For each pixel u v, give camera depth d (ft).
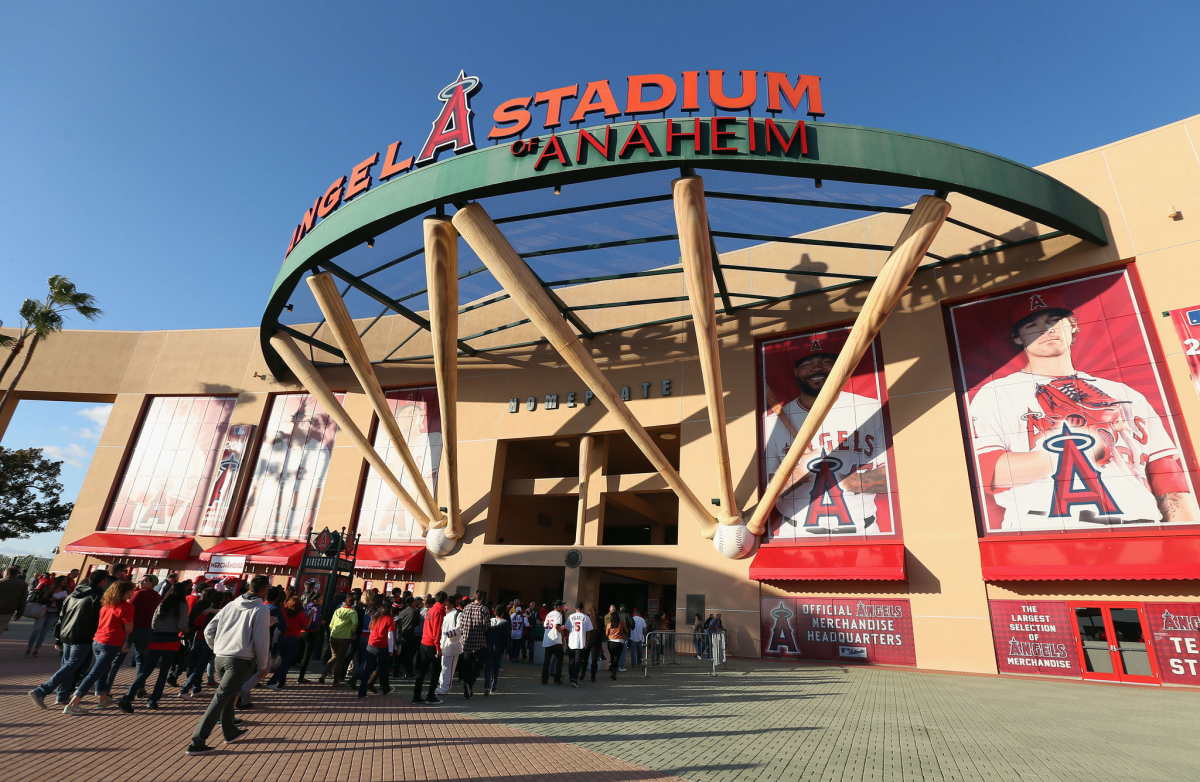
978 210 72.18
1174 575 50.60
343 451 100.12
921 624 61.67
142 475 108.27
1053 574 55.57
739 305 84.12
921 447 67.21
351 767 19.25
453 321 65.57
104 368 117.60
